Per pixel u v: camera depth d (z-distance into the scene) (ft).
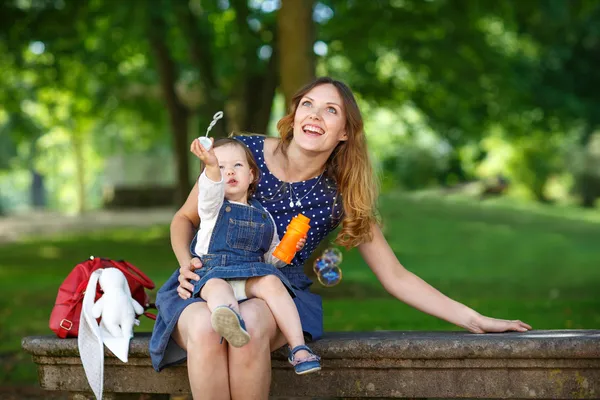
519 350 10.22
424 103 51.11
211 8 42.37
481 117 54.24
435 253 46.91
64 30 41.68
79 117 64.95
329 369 10.82
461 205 75.00
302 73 29.43
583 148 95.14
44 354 11.35
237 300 10.63
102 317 11.18
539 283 33.01
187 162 52.49
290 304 10.48
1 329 23.12
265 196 11.69
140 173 103.91
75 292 11.51
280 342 10.68
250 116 44.62
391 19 39.40
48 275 37.88
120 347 10.92
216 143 11.48
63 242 58.03
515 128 58.85
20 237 64.75
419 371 10.61
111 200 102.37
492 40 51.90
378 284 31.73
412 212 68.03
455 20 40.40
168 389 11.10
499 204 77.82
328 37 39.88
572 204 93.45
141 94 63.16
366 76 48.83
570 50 67.36
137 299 12.04
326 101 11.48
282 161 11.84
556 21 46.50
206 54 46.91
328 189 11.81
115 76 54.44
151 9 41.34
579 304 25.93
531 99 56.13
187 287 10.77
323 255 12.57
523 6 41.37
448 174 99.40
